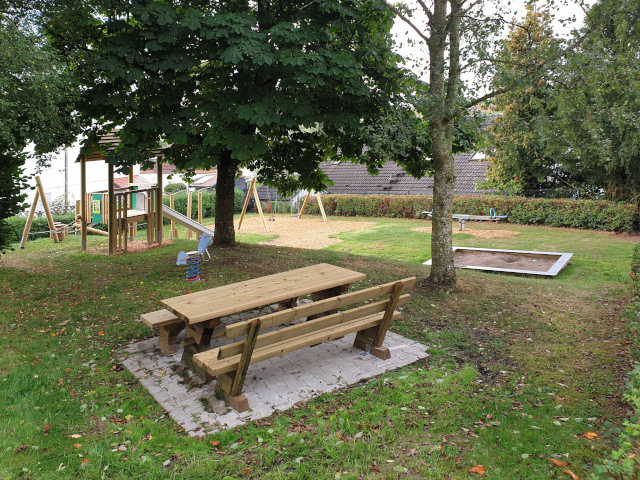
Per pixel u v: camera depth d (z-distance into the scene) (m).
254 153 7.78
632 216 16.55
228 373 3.98
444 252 7.84
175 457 3.31
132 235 13.86
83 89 7.58
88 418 3.83
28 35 6.22
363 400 4.04
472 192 22.44
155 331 5.88
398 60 8.26
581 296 7.77
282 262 9.83
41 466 3.20
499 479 3.01
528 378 4.52
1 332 5.85
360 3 7.82
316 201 25.09
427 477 3.04
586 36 6.90
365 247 14.92
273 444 3.42
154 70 7.00
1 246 9.53
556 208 18.41
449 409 3.90
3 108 5.95
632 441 2.94
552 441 3.42
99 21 8.09
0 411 3.92
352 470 3.13
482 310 6.76
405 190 24.98
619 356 4.99
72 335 5.73
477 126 7.30
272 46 7.41
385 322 5.02
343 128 7.95
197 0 8.12
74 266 9.91
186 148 10.74
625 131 14.40
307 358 5.05
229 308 4.54
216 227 11.60
